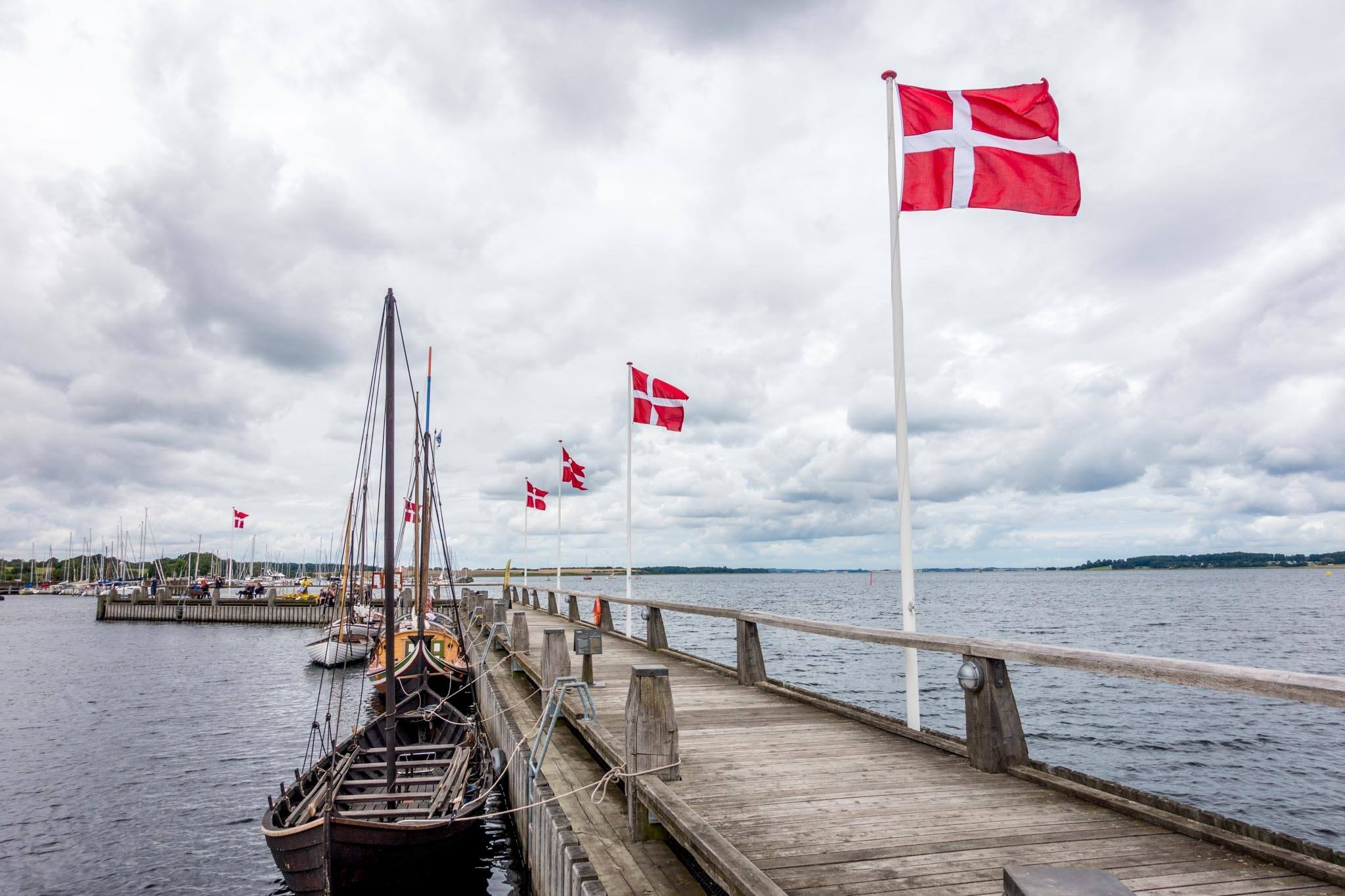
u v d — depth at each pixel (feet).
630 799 18.88
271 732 77.05
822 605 278.26
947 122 31.32
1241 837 14.53
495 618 71.97
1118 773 54.54
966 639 20.76
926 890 12.97
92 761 65.41
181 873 41.29
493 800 41.78
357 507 67.92
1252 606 262.47
